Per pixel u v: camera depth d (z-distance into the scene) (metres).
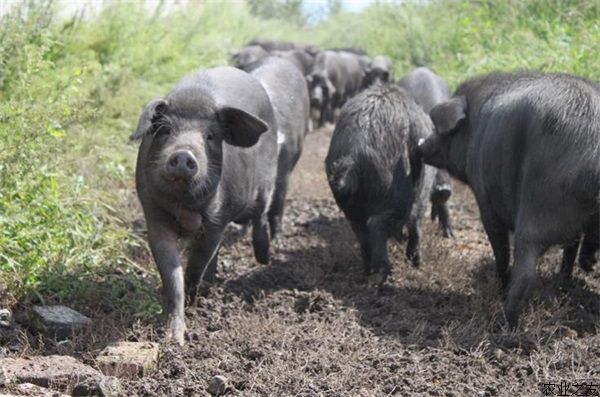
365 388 7.70
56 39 16.55
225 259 12.11
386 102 11.25
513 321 9.20
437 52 24.94
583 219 8.95
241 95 10.30
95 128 14.95
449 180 12.90
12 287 9.17
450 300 10.32
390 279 11.17
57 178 11.05
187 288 9.67
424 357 8.46
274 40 32.91
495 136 9.71
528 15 20.47
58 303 9.32
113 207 12.37
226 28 29.59
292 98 12.89
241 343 8.64
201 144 8.53
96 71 16.67
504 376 8.15
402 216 10.99
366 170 10.79
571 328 9.48
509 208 9.73
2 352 8.03
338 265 11.85
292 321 9.43
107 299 9.49
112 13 19.27
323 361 8.14
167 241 9.01
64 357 7.85
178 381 7.66
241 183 9.67
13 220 9.60
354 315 9.61
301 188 16.75
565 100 9.08
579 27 18.08
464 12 24.31
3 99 12.77
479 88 10.85
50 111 10.93
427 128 11.58
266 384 7.71
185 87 9.07
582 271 11.30
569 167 8.80
